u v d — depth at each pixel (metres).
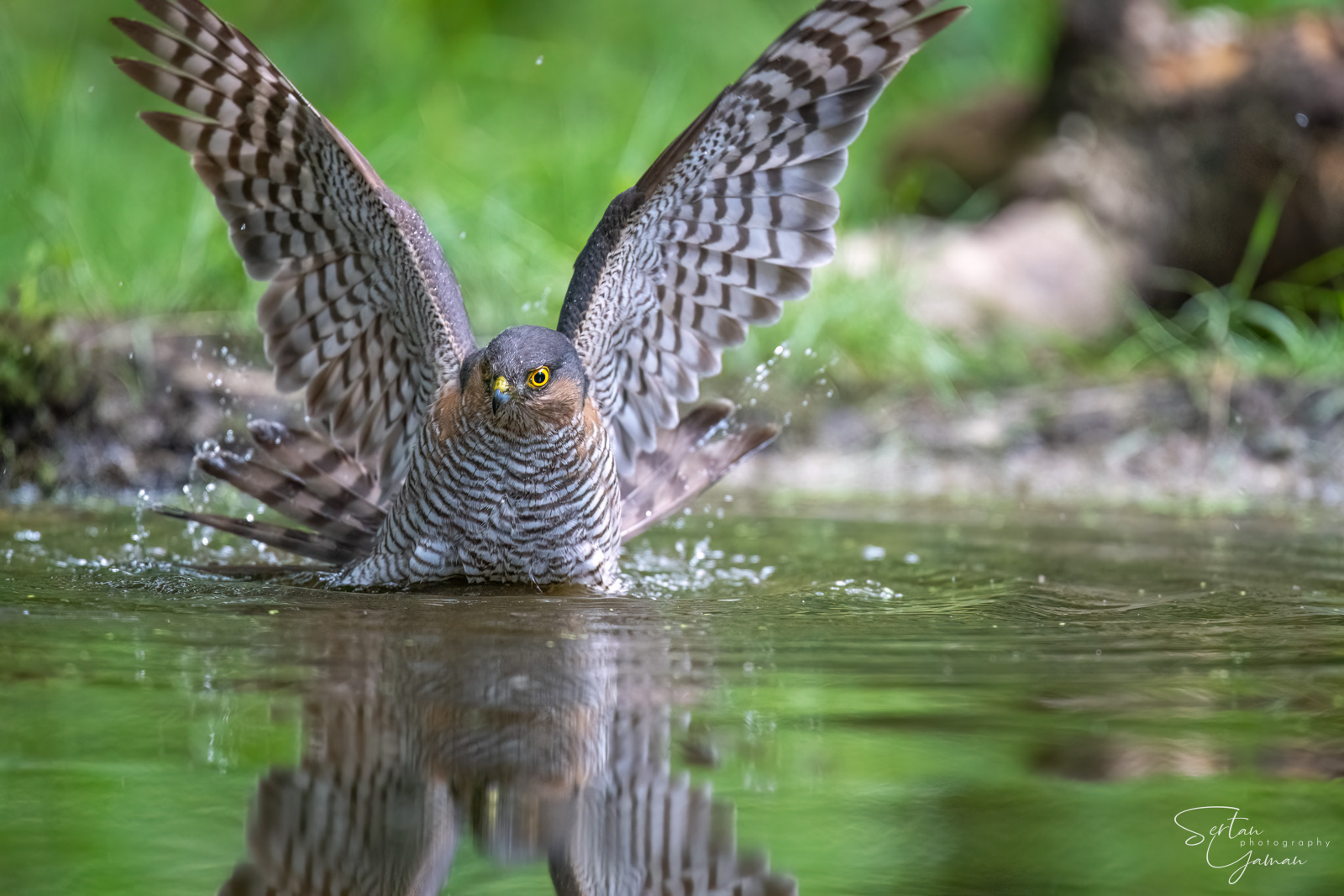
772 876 3.98
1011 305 15.51
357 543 8.24
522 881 3.86
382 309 8.34
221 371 12.61
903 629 6.60
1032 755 4.83
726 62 21.34
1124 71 16.56
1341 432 12.91
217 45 7.57
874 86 8.10
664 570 8.52
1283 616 6.94
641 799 4.42
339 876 3.87
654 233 8.27
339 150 7.68
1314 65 15.55
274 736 4.86
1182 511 10.94
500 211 15.06
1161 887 3.95
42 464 11.40
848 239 15.67
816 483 12.52
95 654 5.80
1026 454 13.20
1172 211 16.17
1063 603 7.32
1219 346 14.24
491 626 6.54
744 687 5.52
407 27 20.77
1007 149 17.81
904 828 4.22
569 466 7.77
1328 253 15.60
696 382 8.91
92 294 13.15
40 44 18.91
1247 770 4.71
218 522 7.96
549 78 20.30
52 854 3.98
